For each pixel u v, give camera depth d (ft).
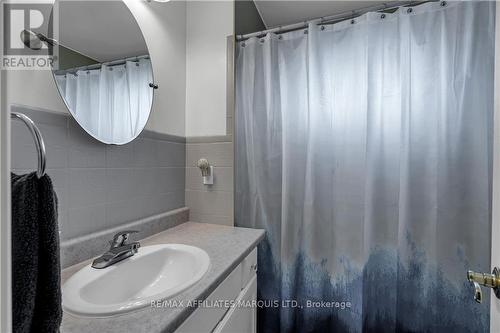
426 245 3.89
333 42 4.20
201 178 4.82
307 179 4.35
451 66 3.67
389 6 3.89
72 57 2.71
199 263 2.74
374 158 4.05
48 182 1.30
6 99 0.91
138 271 2.86
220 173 4.72
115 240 2.90
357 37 4.05
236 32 4.75
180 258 3.13
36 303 1.26
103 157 3.12
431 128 3.79
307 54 4.33
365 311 4.12
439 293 3.84
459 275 3.71
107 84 3.15
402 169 3.89
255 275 3.85
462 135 3.65
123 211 3.43
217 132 4.76
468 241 3.65
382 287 4.12
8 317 0.91
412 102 3.87
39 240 1.26
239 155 4.73
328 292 4.34
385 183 4.06
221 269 2.63
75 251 2.69
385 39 3.94
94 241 2.90
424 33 3.77
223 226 4.52
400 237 3.96
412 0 3.76
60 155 2.59
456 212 3.71
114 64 3.26
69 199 2.69
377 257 4.12
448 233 3.76
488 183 3.51
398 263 4.02
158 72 4.19
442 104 3.73
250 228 4.51
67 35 2.65
